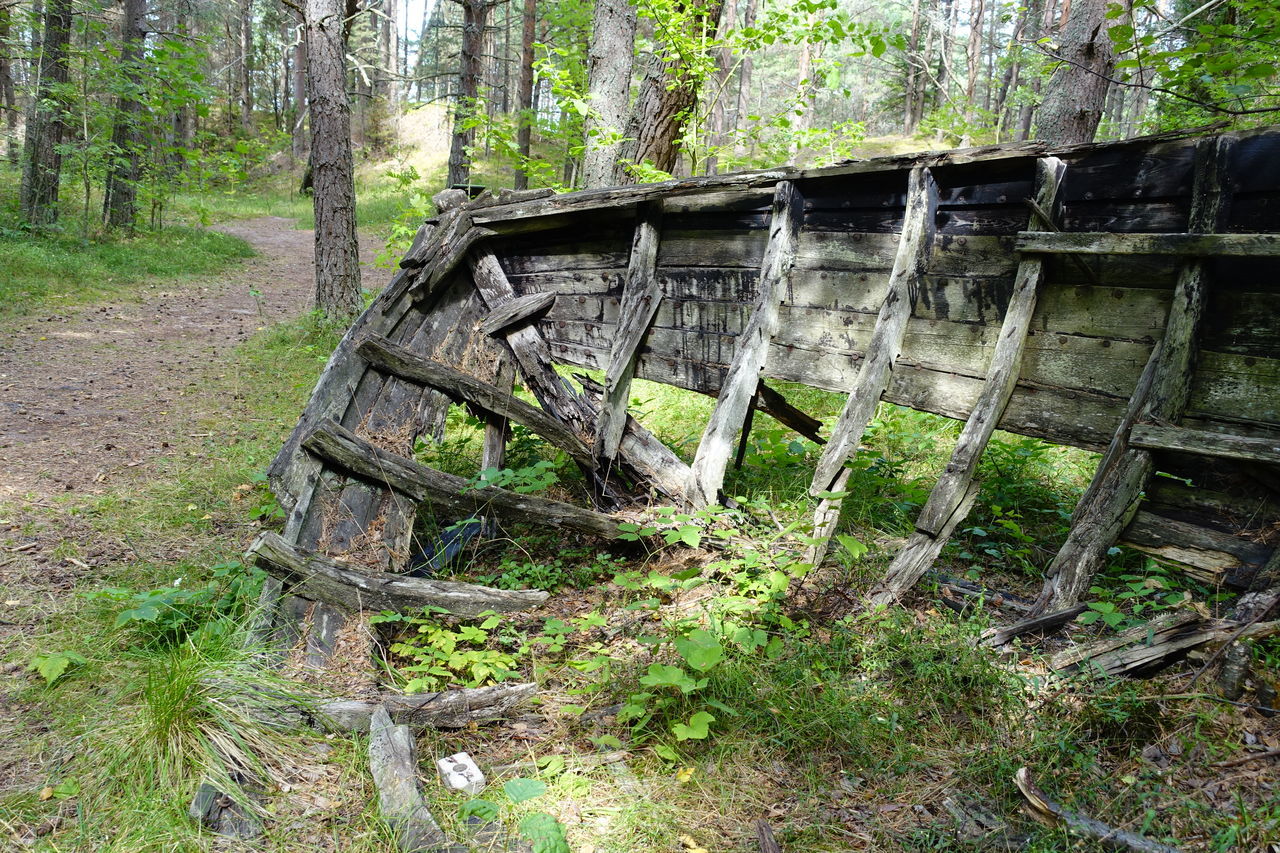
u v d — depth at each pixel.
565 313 5.58
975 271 3.70
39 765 2.84
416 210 9.08
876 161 3.88
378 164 34.88
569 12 10.80
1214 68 4.73
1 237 14.20
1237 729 2.61
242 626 3.48
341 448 4.34
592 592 4.40
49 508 5.18
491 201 5.54
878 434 6.21
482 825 2.60
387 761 2.79
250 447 6.62
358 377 5.02
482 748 3.07
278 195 30.91
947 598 3.70
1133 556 4.05
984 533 4.45
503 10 40.53
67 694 3.26
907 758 2.80
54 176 15.76
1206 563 3.03
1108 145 3.18
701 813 2.68
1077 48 7.01
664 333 5.09
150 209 20.16
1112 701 2.78
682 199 4.95
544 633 3.87
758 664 3.33
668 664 3.35
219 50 42.06
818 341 4.33
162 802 2.62
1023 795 2.53
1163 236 2.98
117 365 9.02
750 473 5.66
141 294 12.98
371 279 15.83
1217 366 3.05
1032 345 3.52
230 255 17.88
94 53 14.79
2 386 7.86
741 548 4.24
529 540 5.02
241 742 2.84
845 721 2.94
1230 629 2.82
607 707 3.24
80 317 11.00
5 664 3.46
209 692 2.97
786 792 2.75
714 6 8.11
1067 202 3.40
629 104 9.00
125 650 3.60
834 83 7.73
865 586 3.75
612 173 8.41
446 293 5.69
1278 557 2.85
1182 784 2.47
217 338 10.64
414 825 2.53
